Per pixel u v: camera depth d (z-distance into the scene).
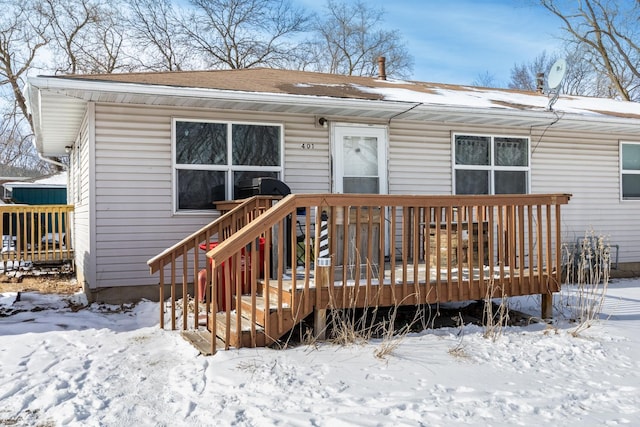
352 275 5.53
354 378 3.87
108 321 5.99
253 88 7.31
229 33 27.02
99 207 6.91
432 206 5.24
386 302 5.12
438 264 5.34
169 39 26.02
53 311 6.51
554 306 6.50
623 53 23.52
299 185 7.94
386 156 8.39
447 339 4.94
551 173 9.47
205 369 4.10
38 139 10.63
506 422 3.15
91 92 6.36
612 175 9.97
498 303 6.70
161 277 5.54
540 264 5.82
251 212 6.05
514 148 9.24
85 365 4.31
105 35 25.22
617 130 9.67
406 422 3.13
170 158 7.25
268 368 4.02
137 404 3.49
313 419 3.18
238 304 4.57
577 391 3.67
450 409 3.34
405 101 7.64
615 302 6.96
